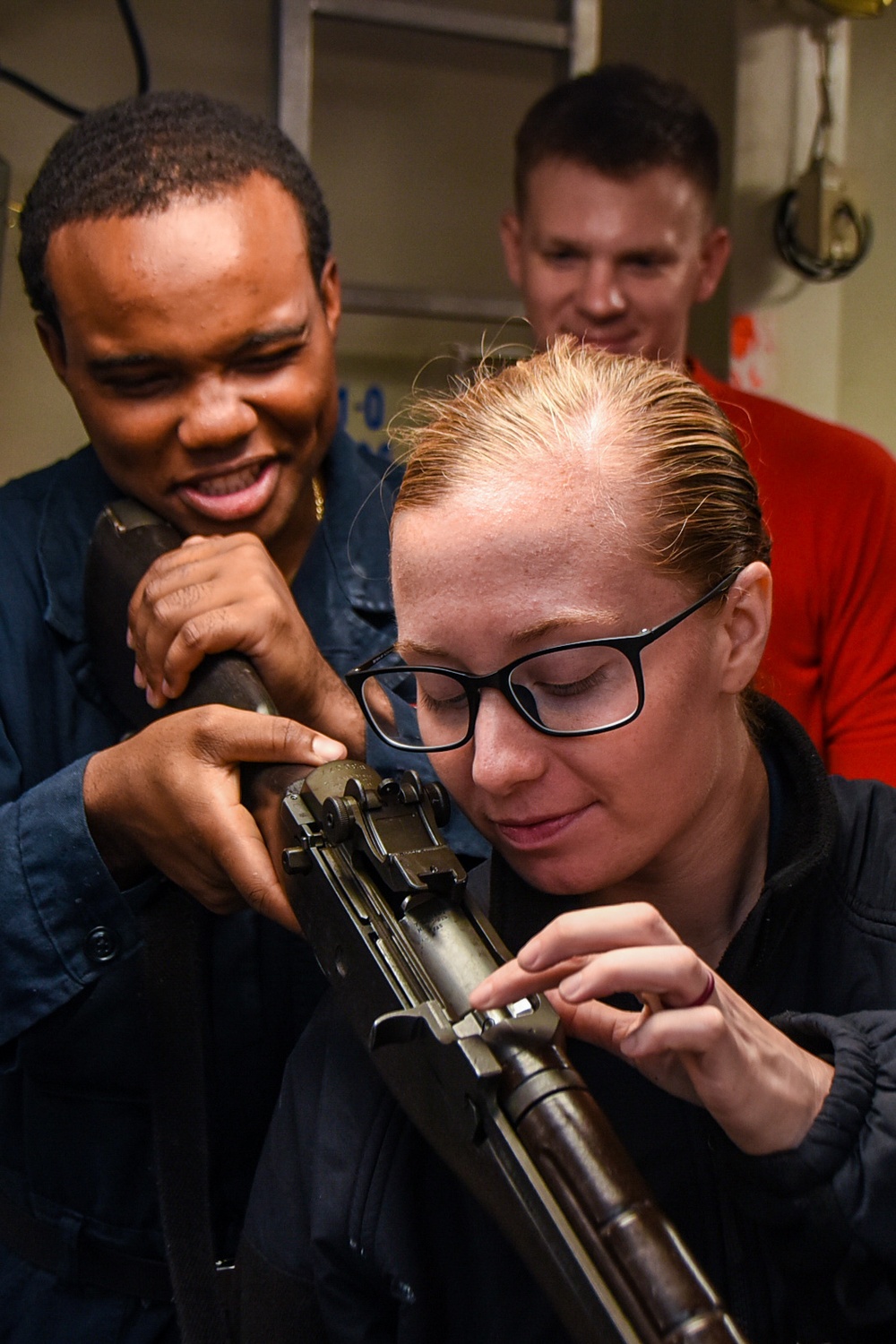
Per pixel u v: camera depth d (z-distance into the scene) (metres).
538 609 0.67
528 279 1.60
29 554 1.18
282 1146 0.80
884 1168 0.62
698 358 2.05
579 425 0.70
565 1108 0.59
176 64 1.72
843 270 1.99
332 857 0.73
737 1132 0.62
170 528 1.10
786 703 1.61
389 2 1.70
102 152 1.05
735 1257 0.73
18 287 1.66
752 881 0.82
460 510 0.68
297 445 1.11
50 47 1.67
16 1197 1.11
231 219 1.03
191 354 1.02
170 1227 0.94
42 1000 0.98
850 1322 0.64
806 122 2.00
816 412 2.09
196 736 0.86
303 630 0.99
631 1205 0.56
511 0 1.84
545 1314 0.73
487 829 0.74
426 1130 0.66
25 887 0.97
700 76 2.00
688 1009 0.60
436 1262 0.75
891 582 1.58
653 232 1.51
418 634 0.70
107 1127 1.07
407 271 1.86
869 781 0.85
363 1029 0.70
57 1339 1.07
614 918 0.60
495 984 0.61
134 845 0.95
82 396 1.08
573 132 1.50
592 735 0.68
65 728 1.15
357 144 1.81
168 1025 0.96
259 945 1.07
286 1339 0.76
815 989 0.78
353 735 1.00
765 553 0.77
